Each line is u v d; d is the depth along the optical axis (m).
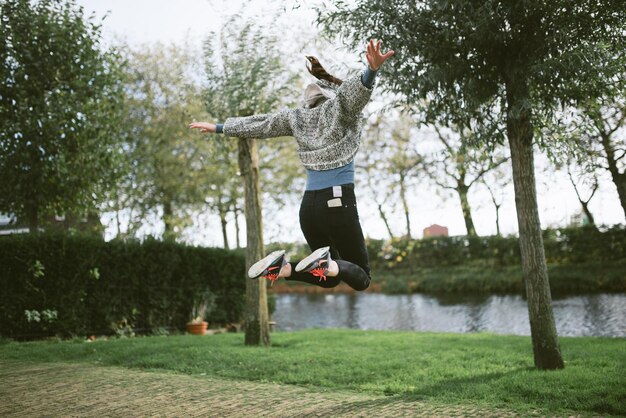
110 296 12.26
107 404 5.58
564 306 17.36
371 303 23.86
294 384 6.63
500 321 16.27
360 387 6.34
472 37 6.40
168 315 13.52
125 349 9.04
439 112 7.30
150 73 20.92
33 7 12.01
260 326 9.88
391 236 29.61
